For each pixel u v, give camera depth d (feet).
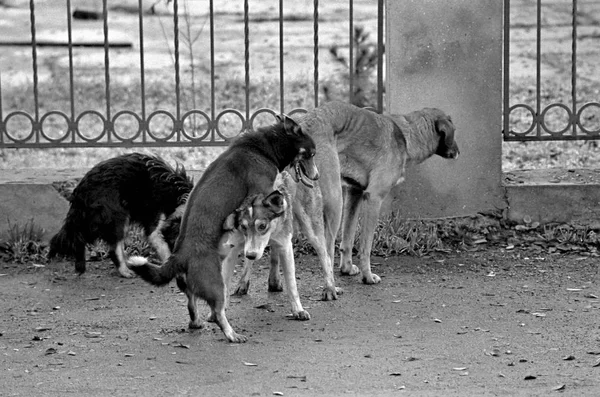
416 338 25.35
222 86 63.62
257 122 54.70
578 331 25.67
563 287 30.12
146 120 35.53
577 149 50.55
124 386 21.88
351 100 35.42
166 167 31.07
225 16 80.38
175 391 21.50
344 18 79.20
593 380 21.84
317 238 28.89
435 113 32.27
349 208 31.89
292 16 80.33
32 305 29.14
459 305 28.43
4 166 49.73
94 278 32.14
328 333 25.93
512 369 22.74
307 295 29.84
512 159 48.44
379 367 23.03
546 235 34.83
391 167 31.04
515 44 79.05
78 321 27.43
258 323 26.96
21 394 21.45
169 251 30.07
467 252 34.30
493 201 35.60
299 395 21.16
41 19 82.12
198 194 25.48
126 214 31.17
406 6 34.76
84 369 23.16
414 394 21.09
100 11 82.12
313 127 29.68
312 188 28.50
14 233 34.65
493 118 35.22
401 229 34.96
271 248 29.76
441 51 34.86
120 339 25.64
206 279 24.80
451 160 35.24
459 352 24.09
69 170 37.76
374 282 30.94
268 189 26.58
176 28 35.24
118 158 31.45
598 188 35.24
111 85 65.05
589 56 74.49
